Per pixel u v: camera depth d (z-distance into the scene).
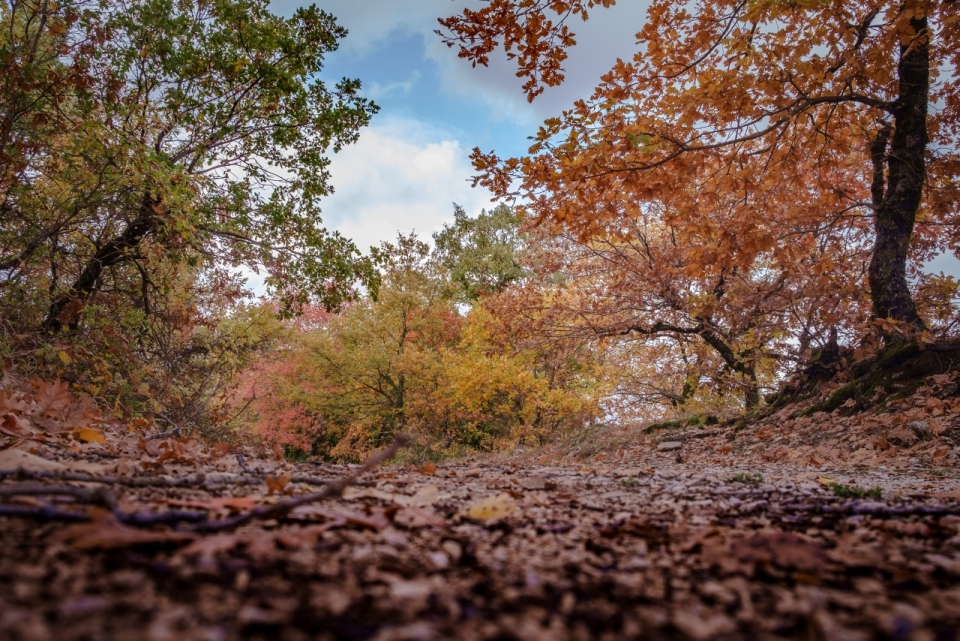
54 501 1.82
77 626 0.89
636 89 8.57
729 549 1.65
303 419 24.28
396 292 23.27
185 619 0.96
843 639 1.04
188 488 2.63
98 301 9.95
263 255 12.19
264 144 12.34
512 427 22.25
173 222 9.61
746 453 10.32
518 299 17.03
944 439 7.50
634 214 8.77
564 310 16.36
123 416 8.92
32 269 8.66
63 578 1.10
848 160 12.87
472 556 1.57
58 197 8.98
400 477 4.06
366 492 2.84
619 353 19.69
